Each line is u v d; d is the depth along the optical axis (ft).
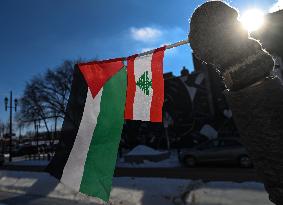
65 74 128.47
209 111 99.76
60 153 7.28
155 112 7.09
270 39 61.16
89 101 7.59
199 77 102.47
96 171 7.11
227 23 2.52
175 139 104.37
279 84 2.55
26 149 149.38
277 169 2.54
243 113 2.61
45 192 32.94
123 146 111.86
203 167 59.52
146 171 55.26
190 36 2.71
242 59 2.52
